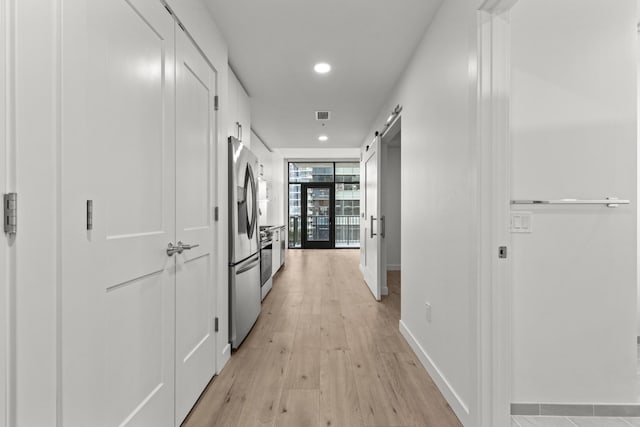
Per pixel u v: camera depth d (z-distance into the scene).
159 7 1.42
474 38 1.54
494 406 1.48
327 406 1.79
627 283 1.74
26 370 0.77
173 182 1.56
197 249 1.85
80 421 0.93
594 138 1.75
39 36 0.80
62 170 0.87
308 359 2.38
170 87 1.53
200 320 1.89
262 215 5.97
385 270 4.34
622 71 1.75
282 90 3.44
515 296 1.74
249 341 2.72
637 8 1.75
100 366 1.03
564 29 1.75
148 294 1.34
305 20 2.19
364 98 3.71
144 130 1.31
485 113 1.50
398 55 2.68
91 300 0.99
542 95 1.74
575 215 1.74
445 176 1.93
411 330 2.64
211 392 1.93
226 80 2.41
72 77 0.90
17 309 0.75
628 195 1.74
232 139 2.50
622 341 1.74
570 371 1.74
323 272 5.81
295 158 9.01
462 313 1.68
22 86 0.76
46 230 0.82
